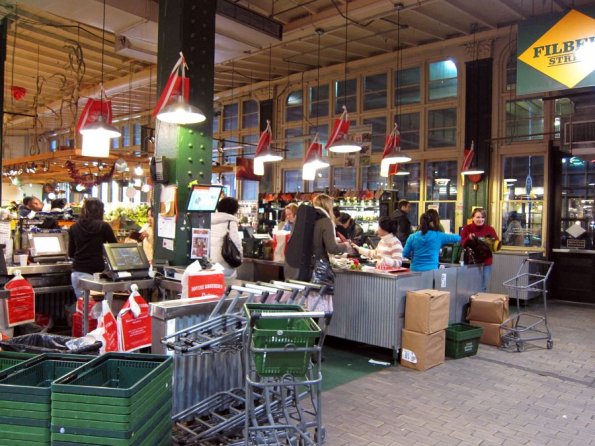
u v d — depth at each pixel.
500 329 5.67
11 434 1.95
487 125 9.45
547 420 3.65
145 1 6.11
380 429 3.43
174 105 3.96
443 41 9.84
